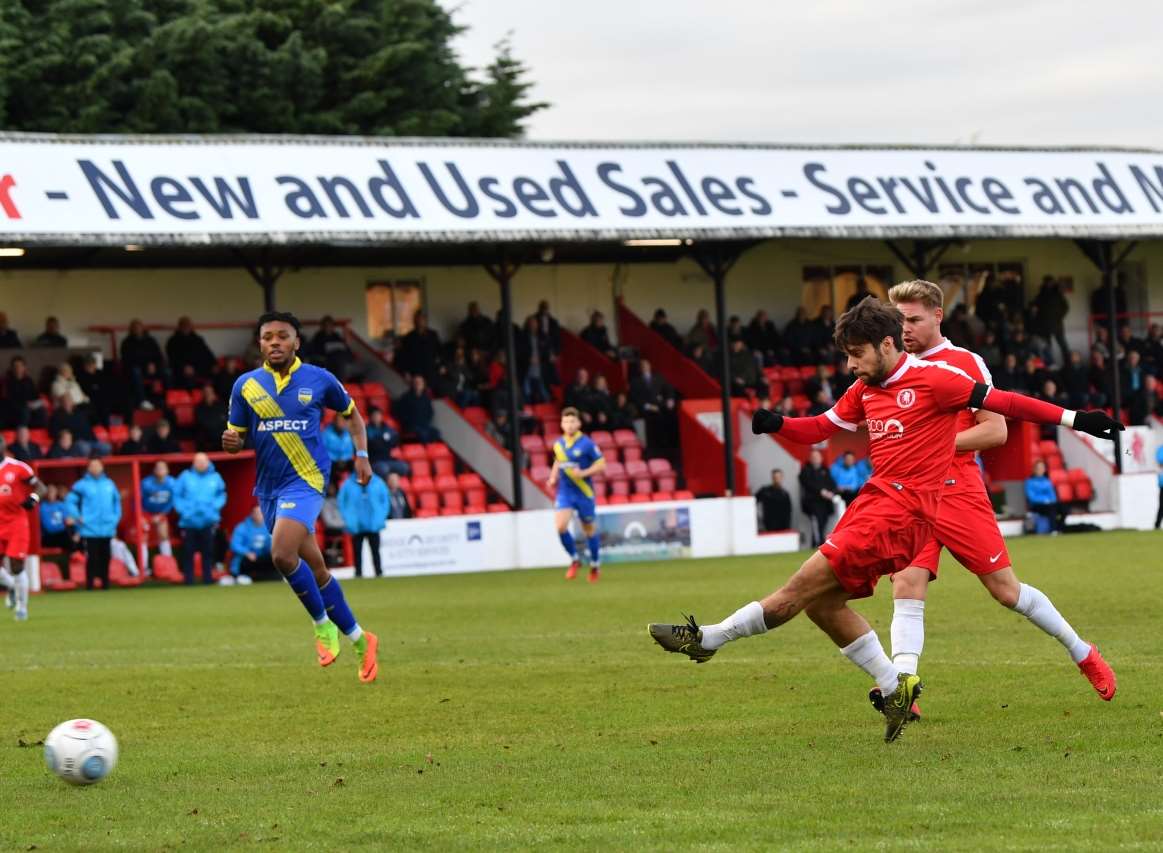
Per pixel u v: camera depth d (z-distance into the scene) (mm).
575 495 28719
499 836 7633
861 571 9953
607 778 9125
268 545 32781
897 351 9969
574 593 25156
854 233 37500
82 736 9328
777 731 10680
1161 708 11016
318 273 41500
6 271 37969
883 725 10758
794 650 15469
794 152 38281
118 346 39281
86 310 38969
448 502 36656
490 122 58625
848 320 9984
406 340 39438
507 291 35812
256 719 12141
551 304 44250
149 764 10203
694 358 42906
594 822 7906
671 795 8555
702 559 35094
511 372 35938
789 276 46594
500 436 39125
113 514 30953
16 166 31000
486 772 9477
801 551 37688
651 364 43969
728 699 12312
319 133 53469
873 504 10008
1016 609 10969
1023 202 39969
